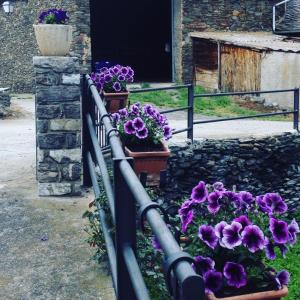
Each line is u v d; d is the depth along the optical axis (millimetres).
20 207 4312
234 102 15062
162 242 1288
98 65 7137
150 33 21250
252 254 2410
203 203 2650
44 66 4512
